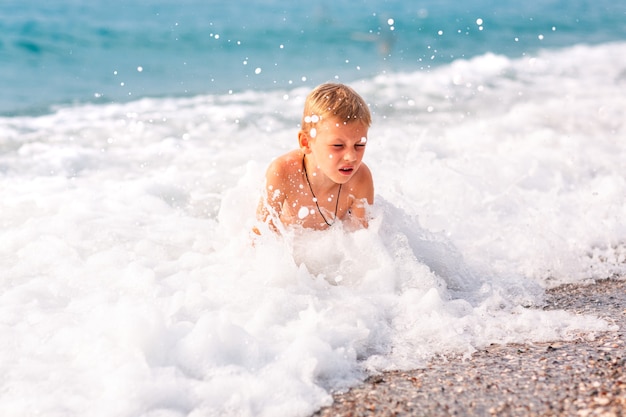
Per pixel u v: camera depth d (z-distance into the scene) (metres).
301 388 2.13
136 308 2.53
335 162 2.84
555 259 3.42
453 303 2.80
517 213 4.07
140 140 5.78
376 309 2.65
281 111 7.01
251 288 2.74
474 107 7.45
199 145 5.63
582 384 2.12
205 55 12.59
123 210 4.03
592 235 3.73
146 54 12.48
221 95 8.14
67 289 2.87
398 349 2.44
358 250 2.98
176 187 4.53
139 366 2.12
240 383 2.11
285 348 2.32
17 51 11.95
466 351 2.43
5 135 5.82
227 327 2.30
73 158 5.17
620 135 6.22
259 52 12.99
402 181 4.35
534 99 7.86
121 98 8.02
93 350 2.25
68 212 3.89
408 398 2.10
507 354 2.39
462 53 12.96
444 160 5.05
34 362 2.23
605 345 2.42
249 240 3.07
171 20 17.14
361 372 2.29
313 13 19.52
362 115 2.84
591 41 14.56
